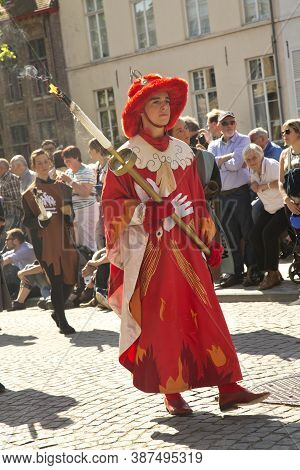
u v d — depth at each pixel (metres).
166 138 5.23
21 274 10.55
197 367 5.11
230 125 9.16
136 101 5.09
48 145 6.82
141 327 5.11
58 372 6.74
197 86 16.09
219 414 5.16
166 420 5.16
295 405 5.11
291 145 8.56
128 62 17.67
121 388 6.01
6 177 8.09
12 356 7.70
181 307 5.08
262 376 5.83
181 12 16.28
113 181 5.13
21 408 5.86
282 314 7.96
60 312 8.52
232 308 8.62
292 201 8.55
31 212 8.30
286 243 9.92
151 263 5.09
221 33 14.34
